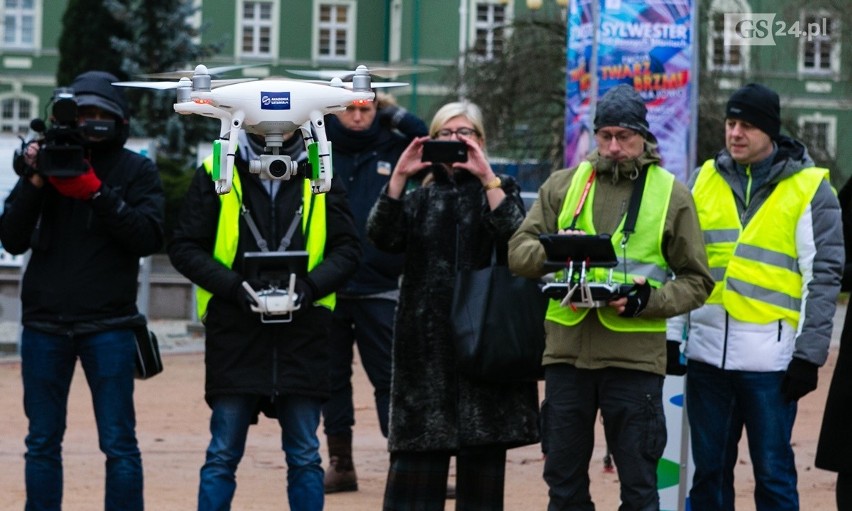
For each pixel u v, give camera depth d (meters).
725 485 9.88
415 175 10.19
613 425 8.72
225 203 9.02
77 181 8.84
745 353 9.41
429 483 9.52
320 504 8.98
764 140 9.45
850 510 8.80
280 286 8.81
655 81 16.14
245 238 9.08
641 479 8.66
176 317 33.44
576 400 8.80
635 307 8.43
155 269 36.50
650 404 8.67
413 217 9.52
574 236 8.38
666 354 8.93
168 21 50.09
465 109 9.83
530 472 13.69
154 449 14.70
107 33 51.72
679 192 8.80
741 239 9.51
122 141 9.47
